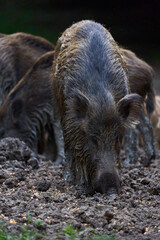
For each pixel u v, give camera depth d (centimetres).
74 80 1330
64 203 1145
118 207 1130
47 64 2025
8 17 5916
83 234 966
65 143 1399
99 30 1421
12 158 1522
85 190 1296
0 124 2047
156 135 2667
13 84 2228
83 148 1277
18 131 2031
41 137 2080
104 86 1295
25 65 2231
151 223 1046
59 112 1480
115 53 1381
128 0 6169
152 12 5856
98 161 1231
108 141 1239
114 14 6034
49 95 1995
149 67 1856
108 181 1190
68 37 1459
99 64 1332
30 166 1502
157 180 1398
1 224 972
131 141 1898
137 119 1311
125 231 999
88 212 1058
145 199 1224
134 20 5778
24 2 6569
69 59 1376
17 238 913
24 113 2025
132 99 1277
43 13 6225
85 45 1370
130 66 1797
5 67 2220
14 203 1108
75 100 1286
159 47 4959
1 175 1288
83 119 1280
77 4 6575
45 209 1093
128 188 1295
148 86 1853
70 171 1393
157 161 1969
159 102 2795
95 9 6334
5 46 2244
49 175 1444
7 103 2048
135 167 1731
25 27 5484
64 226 1002
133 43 5078
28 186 1269
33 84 2022
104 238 921
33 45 2289
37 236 934
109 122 1239
